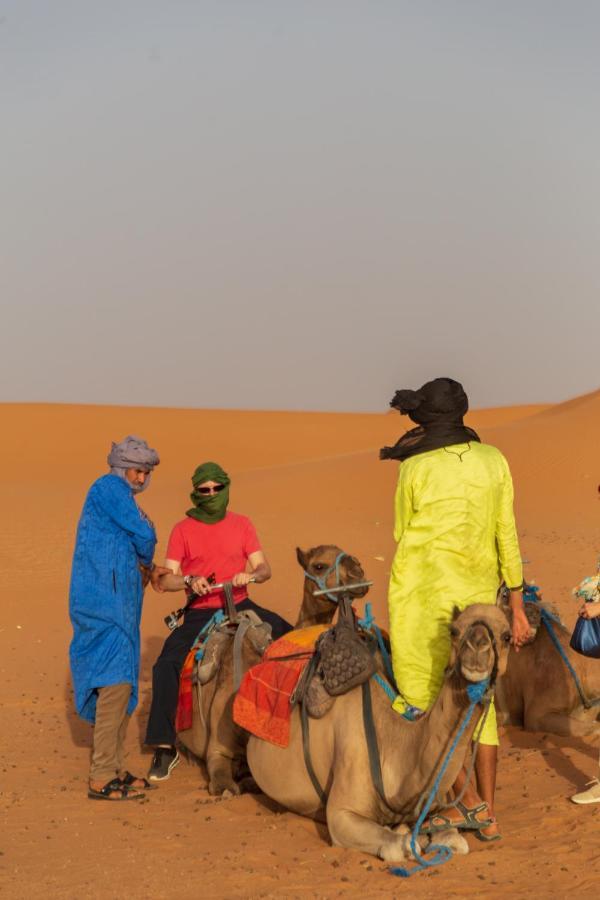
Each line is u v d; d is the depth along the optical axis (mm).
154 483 47625
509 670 9617
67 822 7426
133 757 9383
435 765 6078
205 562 8898
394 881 6047
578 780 8078
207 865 6445
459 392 6719
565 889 5906
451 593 6500
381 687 6629
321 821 7199
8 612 18328
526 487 40125
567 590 18344
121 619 8031
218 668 8219
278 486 40344
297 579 21000
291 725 7023
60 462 62844
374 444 75188
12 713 11211
